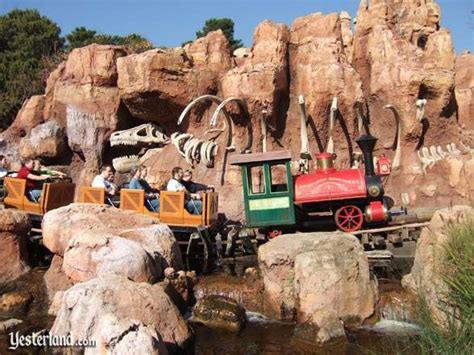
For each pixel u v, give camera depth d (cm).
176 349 714
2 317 920
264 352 759
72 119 1909
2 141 2153
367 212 1195
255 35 1800
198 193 1287
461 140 1850
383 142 1722
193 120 1833
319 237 914
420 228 1179
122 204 1229
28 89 3600
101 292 701
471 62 2181
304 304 822
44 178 1297
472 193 1551
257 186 1440
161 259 962
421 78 1659
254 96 1659
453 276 673
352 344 763
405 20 1884
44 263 1197
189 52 1897
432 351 596
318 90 1688
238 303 897
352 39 2117
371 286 869
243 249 1320
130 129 1908
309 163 1680
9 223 1066
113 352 573
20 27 4759
